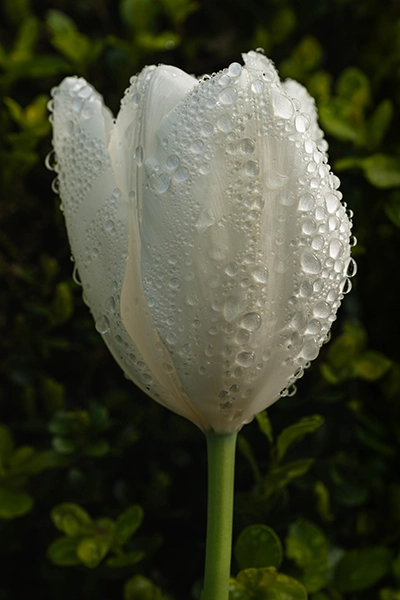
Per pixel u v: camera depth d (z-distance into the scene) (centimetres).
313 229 22
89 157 23
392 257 38
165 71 22
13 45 39
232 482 23
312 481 32
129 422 34
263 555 26
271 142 22
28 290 37
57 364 38
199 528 35
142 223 22
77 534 30
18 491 33
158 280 22
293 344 22
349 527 33
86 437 33
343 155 36
